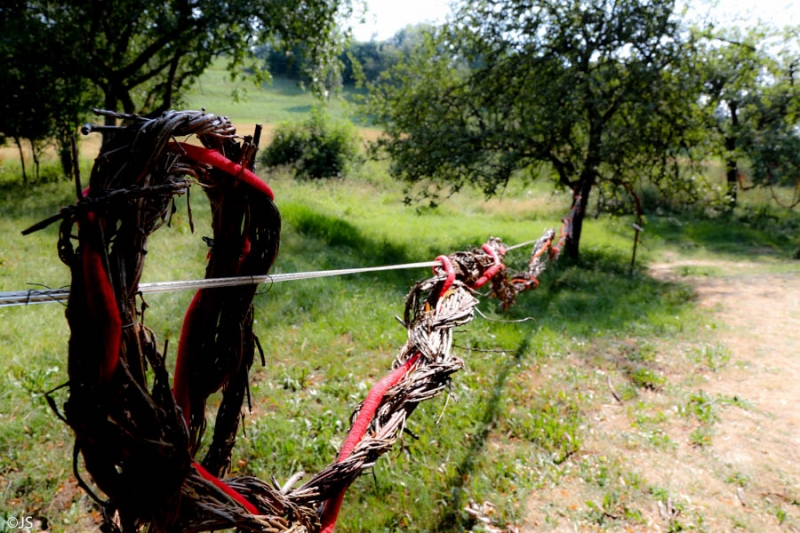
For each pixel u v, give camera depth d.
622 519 3.31
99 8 11.77
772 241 14.49
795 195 20.70
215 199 1.09
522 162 11.32
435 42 11.73
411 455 3.68
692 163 11.77
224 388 1.23
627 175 11.72
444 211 17.88
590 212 17.80
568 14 10.73
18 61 12.11
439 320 2.12
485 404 4.34
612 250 12.45
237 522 1.02
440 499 3.29
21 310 5.17
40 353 4.36
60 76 12.87
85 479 3.16
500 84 11.41
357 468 1.35
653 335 6.53
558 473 3.66
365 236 10.73
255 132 1.04
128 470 0.88
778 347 6.32
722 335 6.71
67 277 6.00
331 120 23.38
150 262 6.84
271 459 3.46
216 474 1.27
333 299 6.35
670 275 10.45
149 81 16.75
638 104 10.27
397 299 6.70
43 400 3.76
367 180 22.06
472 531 3.07
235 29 12.58
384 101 12.14
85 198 0.77
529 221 16.81
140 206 0.82
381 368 4.85
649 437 4.20
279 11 12.26
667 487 3.64
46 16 11.58
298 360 4.86
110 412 0.82
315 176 21.69
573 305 7.66
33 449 3.32
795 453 4.12
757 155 13.59
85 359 0.80
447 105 11.62
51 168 18.28
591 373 5.28
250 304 1.15
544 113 10.16
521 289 4.88
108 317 0.78
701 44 11.02
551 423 4.16
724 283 9.65
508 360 5.30
